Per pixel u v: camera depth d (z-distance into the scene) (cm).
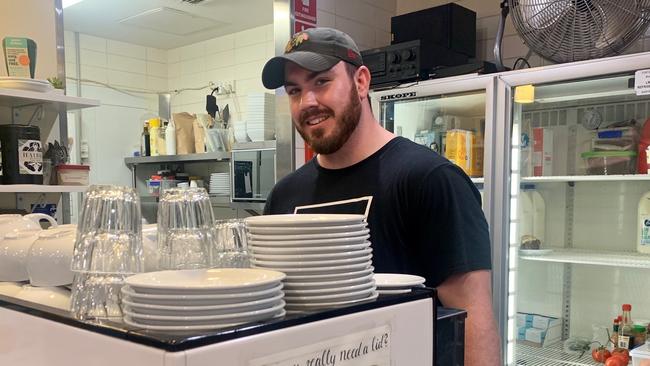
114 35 456
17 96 182
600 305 254
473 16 296
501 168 227
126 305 59
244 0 362
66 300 80
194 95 484
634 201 244
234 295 56
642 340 222
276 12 298
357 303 67
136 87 491
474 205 129
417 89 251
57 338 62
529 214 256
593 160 238
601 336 242
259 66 432
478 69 243
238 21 415
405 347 71
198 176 458
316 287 68
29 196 218
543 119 263
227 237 86
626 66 194
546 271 268
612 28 205
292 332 57
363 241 73
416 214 130
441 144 267
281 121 309
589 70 202
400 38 293
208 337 51
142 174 486
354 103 143
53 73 229
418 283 79
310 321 60
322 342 61
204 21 414
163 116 501
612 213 251
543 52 223
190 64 487
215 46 465
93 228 73
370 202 139
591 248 256
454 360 82
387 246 135
